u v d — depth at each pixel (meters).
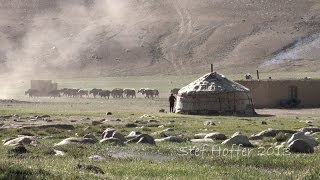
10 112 100.00
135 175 27.80
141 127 68.69
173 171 29.41
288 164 33.25
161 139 49.12
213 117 99.62
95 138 47.47
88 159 33.66
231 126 72.44
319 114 114.94
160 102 163.62
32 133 56.00
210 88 112.06
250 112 113.69
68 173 24.59
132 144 43.97
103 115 96.69
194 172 29.41
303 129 62.25
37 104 147.12
